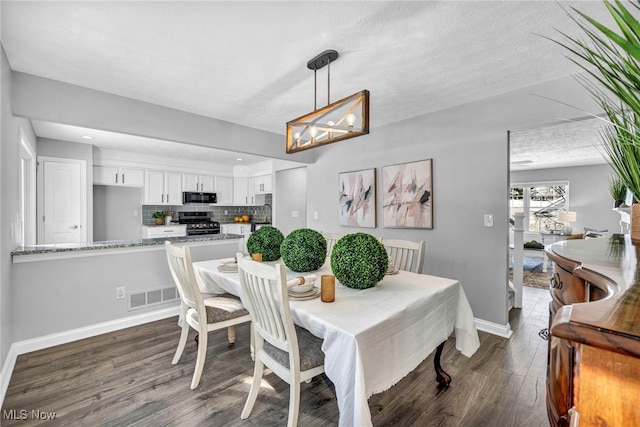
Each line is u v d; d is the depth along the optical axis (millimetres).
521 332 2803
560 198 7230
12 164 2211
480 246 2818
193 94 2654
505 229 2666
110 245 2740
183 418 1635
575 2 1481
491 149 2727
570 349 698
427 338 1616
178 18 1602
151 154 5637
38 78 2279
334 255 1751
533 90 2465
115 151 5234
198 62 2082
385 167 3570
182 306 2207
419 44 1855
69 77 2311
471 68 2180
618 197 2191
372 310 1420
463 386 1947
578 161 6125
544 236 7082
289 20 1619
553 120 2363
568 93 2297
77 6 1504
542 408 1732
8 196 2080
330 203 4293
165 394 1837
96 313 2695
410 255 2438
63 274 2525
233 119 3373
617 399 512
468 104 2871
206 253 3465
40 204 4164
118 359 2248
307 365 1435
